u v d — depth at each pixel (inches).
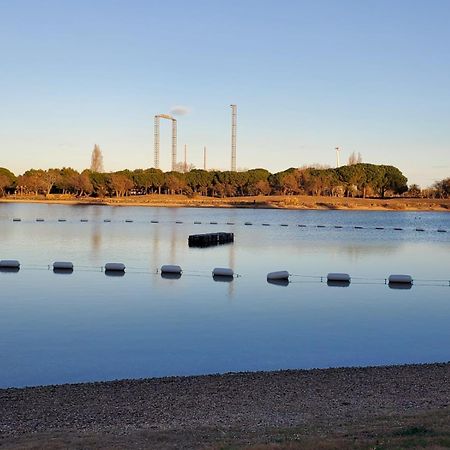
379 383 663.8
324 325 1019.9
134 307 1139.3
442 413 538.9
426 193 7194.9
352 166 7130.9
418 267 1797.5
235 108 7003.0
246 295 1279.5
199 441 461.1
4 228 3026.6
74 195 6963.6
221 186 6919.3
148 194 7155.5
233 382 669.3
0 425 526.3
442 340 932.0
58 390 639.1
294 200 6200.8
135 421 535.5
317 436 463.5
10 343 876.0
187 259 1883.6
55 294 1264.8
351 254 2118.6
